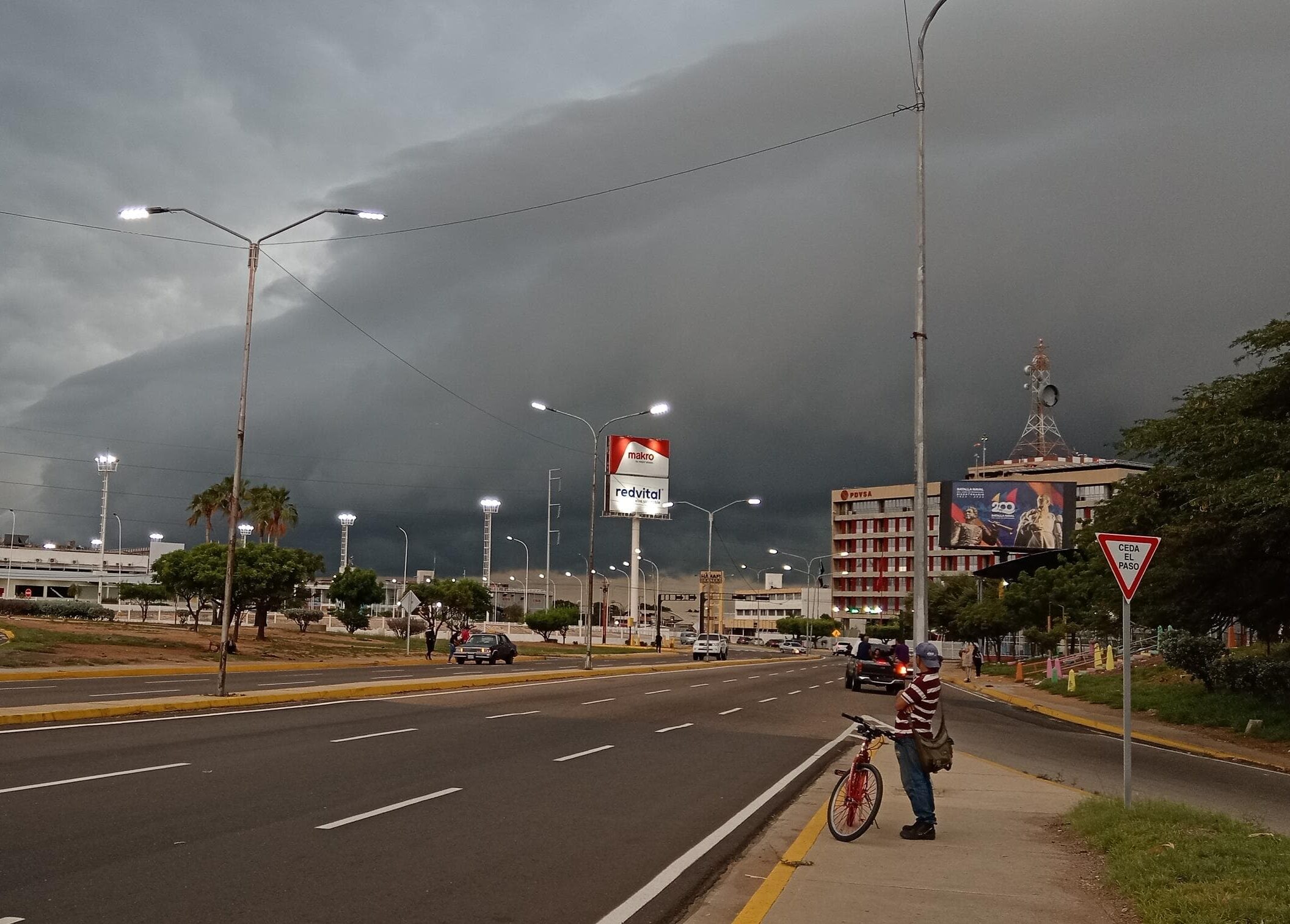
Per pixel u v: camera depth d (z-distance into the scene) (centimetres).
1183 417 2702
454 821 1036
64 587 11688
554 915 725
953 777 1507
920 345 1811
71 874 764
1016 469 12962
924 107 1888
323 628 9500
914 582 1758
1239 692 3006
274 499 8669
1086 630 5797
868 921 712
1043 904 761
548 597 10750
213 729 1747
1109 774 1759
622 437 9756
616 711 2494
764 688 3812
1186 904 704
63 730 1661
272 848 876
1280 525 2311
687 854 947
